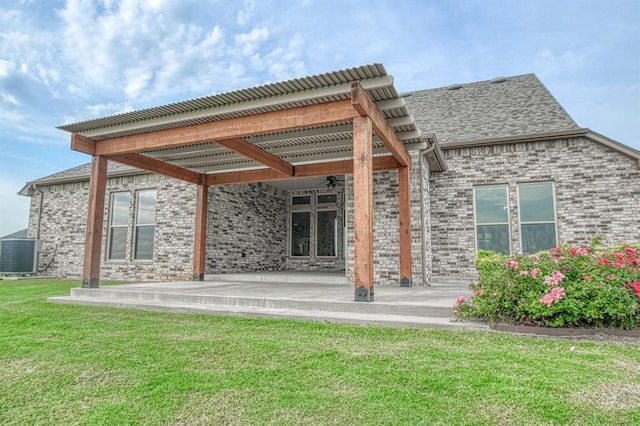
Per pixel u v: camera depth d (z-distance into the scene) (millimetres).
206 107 6305
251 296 6180
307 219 14469
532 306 4242
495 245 9375
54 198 13938
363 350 3754
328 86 5547
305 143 8188
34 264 13469
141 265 11938
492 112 11117
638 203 8320
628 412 2443
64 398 2783
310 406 2586
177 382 3023
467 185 9719
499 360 3396
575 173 8852
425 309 5023
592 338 4074
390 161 8609
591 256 4711
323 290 7395
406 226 8398
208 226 11094
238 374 3178
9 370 3355
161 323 5117
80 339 4332
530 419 2381
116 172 12406
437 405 2574
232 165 10094
